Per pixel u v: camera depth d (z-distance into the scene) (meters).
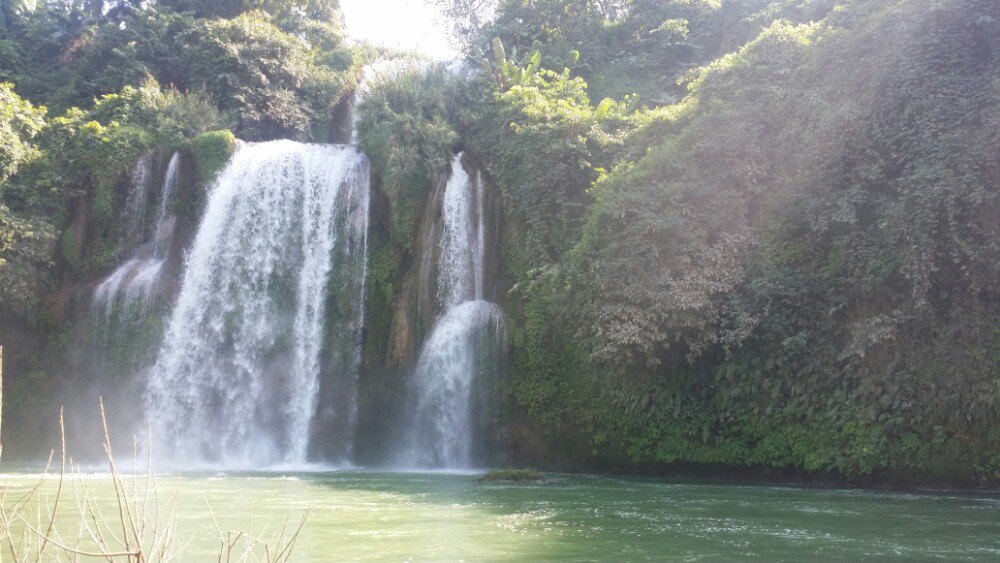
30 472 16.55
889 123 15.36
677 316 15.35
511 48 31.92
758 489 13.65
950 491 13.35
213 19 36.28
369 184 23.42
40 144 24.58
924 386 13.75
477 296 22.06
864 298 14.77
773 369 15.27
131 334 21.95
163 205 24.08
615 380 17.28
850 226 15.16
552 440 18.67
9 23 37.66
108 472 16.84
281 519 9.05
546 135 20.97
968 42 14.86
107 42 34.03
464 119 25.73
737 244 16.34
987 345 13.37
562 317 18.34
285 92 31.09
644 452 16.83
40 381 21.72
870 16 16.50
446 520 9.09
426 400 20.39
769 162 17.02
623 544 7.53
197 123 26.80
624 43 32.75
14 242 21.86
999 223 13.53
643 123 20.47
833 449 14.35
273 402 21.62
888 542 7.76
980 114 14.10
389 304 22.09
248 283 22.73
